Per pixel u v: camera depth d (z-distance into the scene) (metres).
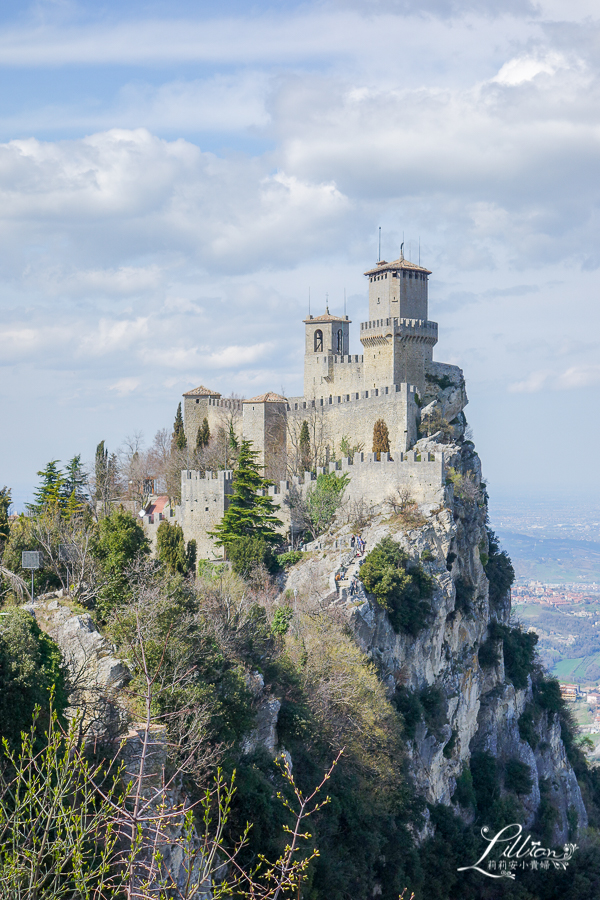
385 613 104.56
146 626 54.22
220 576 101.94
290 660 79.12
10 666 41.28
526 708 133.38
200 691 51.75
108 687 51.16
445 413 138.38
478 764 117.69
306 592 102.88
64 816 26.09
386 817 82.94
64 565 72.62
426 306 141.25
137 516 129.50
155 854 26.73
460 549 119.69
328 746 76.69
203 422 154.50
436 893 90.06
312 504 120.31
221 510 117.56
